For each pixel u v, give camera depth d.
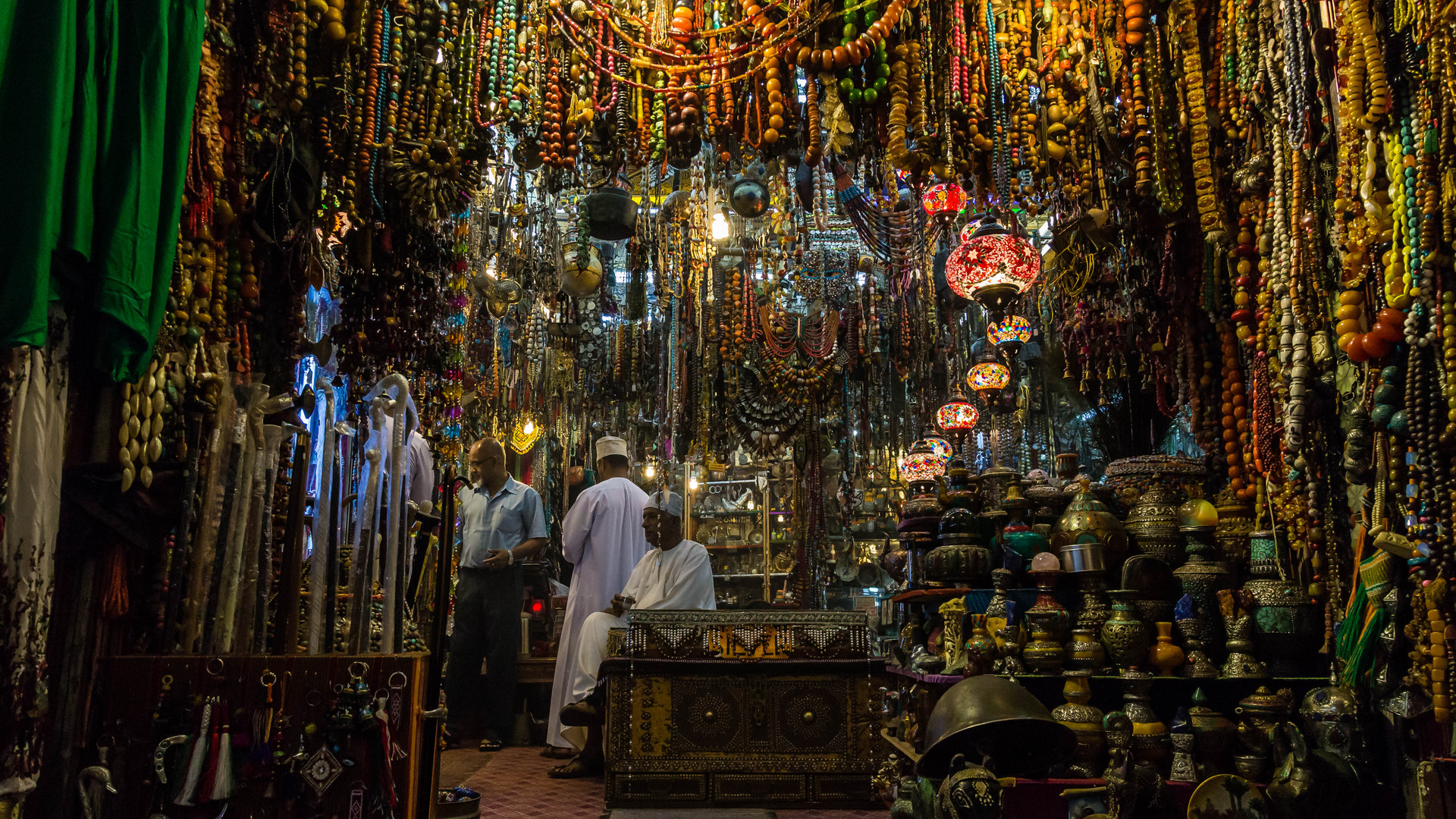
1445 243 2.23
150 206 2.02
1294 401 2.73
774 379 6.49
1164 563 3.02
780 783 3.82
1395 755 2.52
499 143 3.73
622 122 3.28
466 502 5.64
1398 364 2.41
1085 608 3.05
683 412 6.76
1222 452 3.37
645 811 3.73
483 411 6.35
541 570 6.93
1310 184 2.76
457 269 3.90
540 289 6.06
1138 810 2.47
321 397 3.90
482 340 6.09
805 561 7.06
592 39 3.20
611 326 7.08
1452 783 2.22
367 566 2.63
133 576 2.30
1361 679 2.58
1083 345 4.23
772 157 3.28
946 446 5.10
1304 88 2.68
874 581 8.62
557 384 7.27
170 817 2.09
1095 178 3.32
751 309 6.34
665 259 5.80
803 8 3.02
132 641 2.31
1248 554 3.14
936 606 3.81
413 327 3.58
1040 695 2.94
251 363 2.82
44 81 1.80
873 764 3.83
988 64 3.19
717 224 6.17
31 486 1.81
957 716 2.22
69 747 2.10
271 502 2.75
